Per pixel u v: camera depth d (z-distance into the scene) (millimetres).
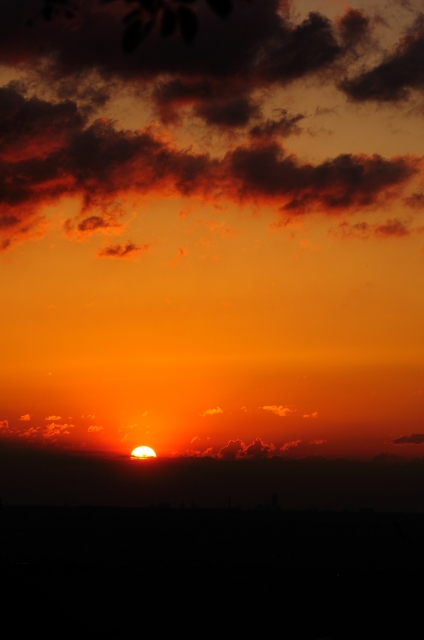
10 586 28062
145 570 99688
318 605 71125
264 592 82625
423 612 67188
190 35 5430
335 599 76250
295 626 58875
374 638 54281
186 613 63281
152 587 81125
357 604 72250
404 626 60000
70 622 27875
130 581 84812
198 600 73312
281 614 64875
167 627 54219
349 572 110938
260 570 111375
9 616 26438
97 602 65875
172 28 5441
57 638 25938
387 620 62531
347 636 54688
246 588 86188
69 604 60781
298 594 80688
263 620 61188
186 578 93625
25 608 27203
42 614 27375
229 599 75250
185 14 5434
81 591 73000
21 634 25578
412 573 110062
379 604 72062
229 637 52438
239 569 111500
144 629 51625
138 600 70188
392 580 98625
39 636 25734
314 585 90750
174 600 72375
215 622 59094
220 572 105000
